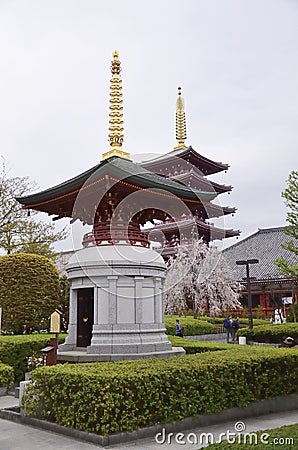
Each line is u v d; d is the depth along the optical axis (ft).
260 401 28.07
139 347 38.86
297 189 73.15
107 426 21.35
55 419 24.43
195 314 113.39
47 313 58.90
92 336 40.91
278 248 152.66
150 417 22.77
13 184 89.76
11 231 86.63
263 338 68.90
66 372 24.04
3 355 39.01
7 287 57.16
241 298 143.02
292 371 30.37
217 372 26.35
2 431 24.34
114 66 48.16
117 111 47.21
